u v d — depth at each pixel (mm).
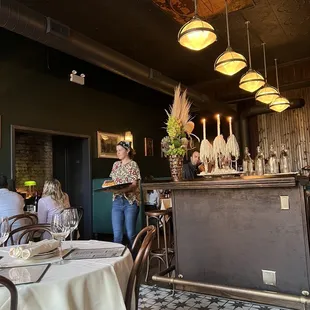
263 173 3299
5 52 4855
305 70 7469
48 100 5496
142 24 5094
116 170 3619
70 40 4082
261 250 2617
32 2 4297
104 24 5066
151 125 8336
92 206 6180
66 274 1336
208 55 6633
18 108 4980
